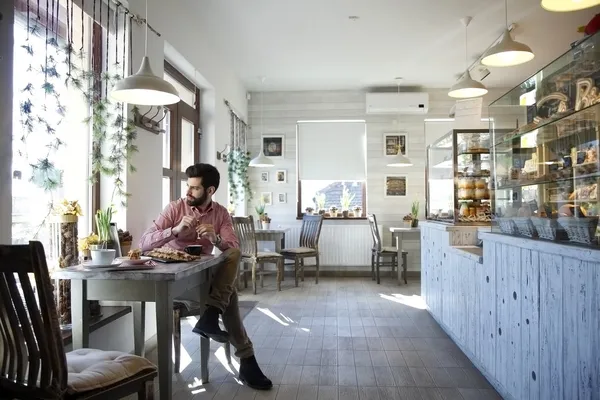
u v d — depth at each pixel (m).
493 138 2.86
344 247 7.11
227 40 5.12
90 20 2.87
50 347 1.39
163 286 1.99
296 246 7.25
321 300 5.23
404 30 4.86
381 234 7.13
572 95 1.91
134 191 3.20
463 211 3.80
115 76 2.82
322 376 2.86
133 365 1.69
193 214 2.77
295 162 7.32
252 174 7.39
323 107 7.29
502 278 2.50
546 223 2.05
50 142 2.24
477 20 4.61
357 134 7.30
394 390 2.64
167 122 4.46
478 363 2.95
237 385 2.71
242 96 6.90
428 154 4.91
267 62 5.90
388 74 6.44
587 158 1.75
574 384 1.73
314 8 4.31
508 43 3.51
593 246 1.68
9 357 1.48
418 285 6.24
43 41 2.39
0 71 1.90
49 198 2.52
